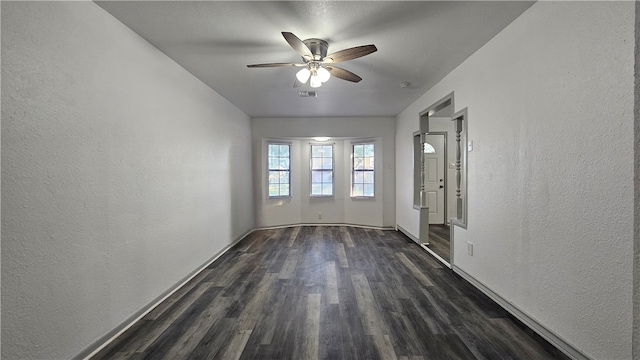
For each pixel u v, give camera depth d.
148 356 1.83
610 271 1.51
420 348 1.89
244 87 3.80
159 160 2.63
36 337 1.53
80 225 1.79
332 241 4.93
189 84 3.21
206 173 3.64
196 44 2.54
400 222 5.59
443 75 3.41
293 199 6.34
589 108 1.61
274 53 2.76
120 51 2.15
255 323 2.22
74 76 1.75
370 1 1.96
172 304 2.56
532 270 2.06
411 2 1.98
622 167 1.45
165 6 1.97
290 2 1.96
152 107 2.53
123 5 1.95
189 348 1.91
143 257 2.38
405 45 2.62
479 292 2.75
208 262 3.69
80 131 1.79
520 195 2.17
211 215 3.79
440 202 6.27
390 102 4.72
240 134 5.11
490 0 1.95
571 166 1.72
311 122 5.94
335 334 2.06
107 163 2.01
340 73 2.75
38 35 1.54
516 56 2.20
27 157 1.49
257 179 5.94
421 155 4.55
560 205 1.81
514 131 2.23
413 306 2.47
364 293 2.76
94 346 1.88
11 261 1.42
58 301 1.65
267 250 4.36
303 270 3.44
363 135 5.93
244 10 2.05
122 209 2.15
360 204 6.19
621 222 1.46
